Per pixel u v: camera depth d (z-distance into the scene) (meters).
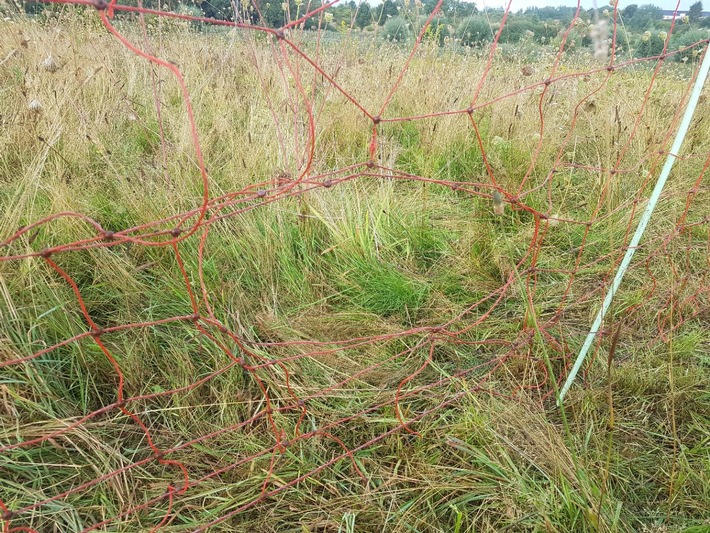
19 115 2.61
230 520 1.32
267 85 3.50
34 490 1.26
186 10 3.02
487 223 2.65
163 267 2.10
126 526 1.27
